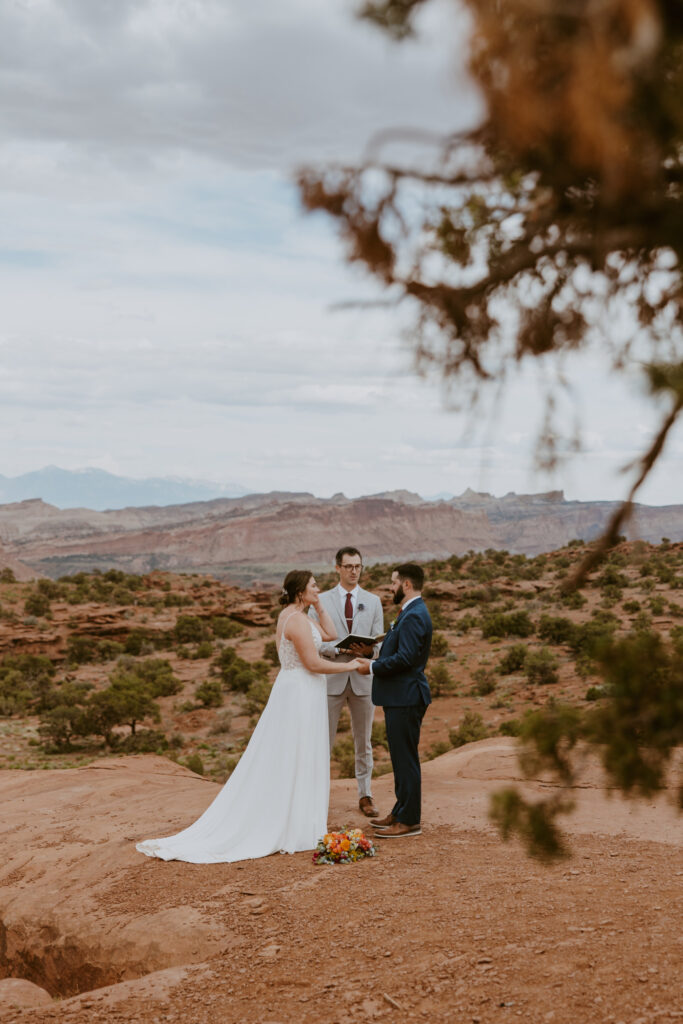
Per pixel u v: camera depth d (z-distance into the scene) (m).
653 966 3.35
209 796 8.47
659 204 1.08
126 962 4.61
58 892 5.64
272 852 6.05
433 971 3.69
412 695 6.34
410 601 6.42
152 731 45.41
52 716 44.81
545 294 1.38
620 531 1.24
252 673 60.22
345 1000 3.51
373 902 4.82
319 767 6.38
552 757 1.57
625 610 65.12
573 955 3.63
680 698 1.49
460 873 5.31
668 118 0.92
